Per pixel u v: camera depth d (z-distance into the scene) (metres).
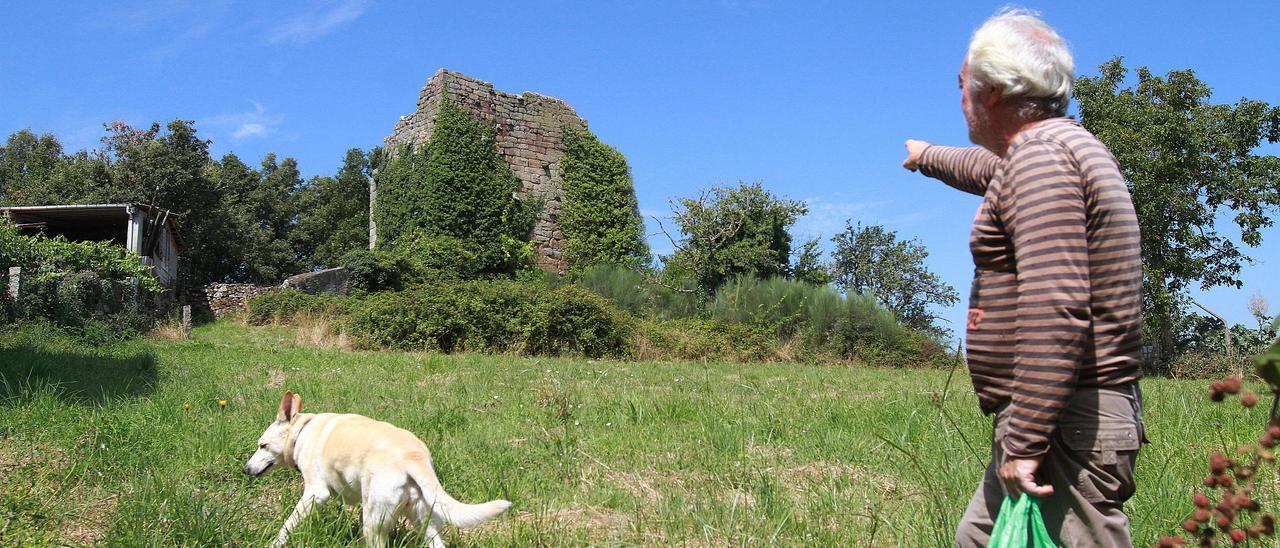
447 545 4.49
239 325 29.14
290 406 4.83
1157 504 4.82
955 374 18.89
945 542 4.32
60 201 42.38
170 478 5.36
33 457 5.90
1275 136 26.95
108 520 4.75
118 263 22.97
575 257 37.97
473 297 24.16
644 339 25.55
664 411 9.19
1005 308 2.70
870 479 6.08
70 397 8.35
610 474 6.32
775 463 6.75
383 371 13.83
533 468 6.45
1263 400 8.82
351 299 30.52
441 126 35.44
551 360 19.88
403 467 4.21
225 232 47.72
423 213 35.31
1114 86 27.81
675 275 35.06
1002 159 2.78
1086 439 2.57
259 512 4.97
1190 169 26.45
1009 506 2.60
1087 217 2.52
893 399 11.12
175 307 30.86
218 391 9.77
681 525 4.99
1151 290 26.64
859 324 29.30
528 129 38.03
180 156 44.50
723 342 27.14
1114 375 2.56
